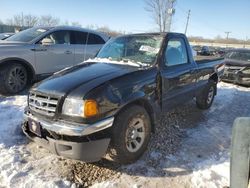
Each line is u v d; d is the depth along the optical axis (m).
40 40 7.29
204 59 6.00
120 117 3.41
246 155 2.19
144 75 3.84
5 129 4.68
